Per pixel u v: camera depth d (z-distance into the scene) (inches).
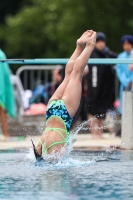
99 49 799.7
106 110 799.7
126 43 785.6
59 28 1600.6
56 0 1656.0
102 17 1585.9
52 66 1080.8
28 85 1075.9
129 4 1582.2
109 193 315.9
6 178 374.9
